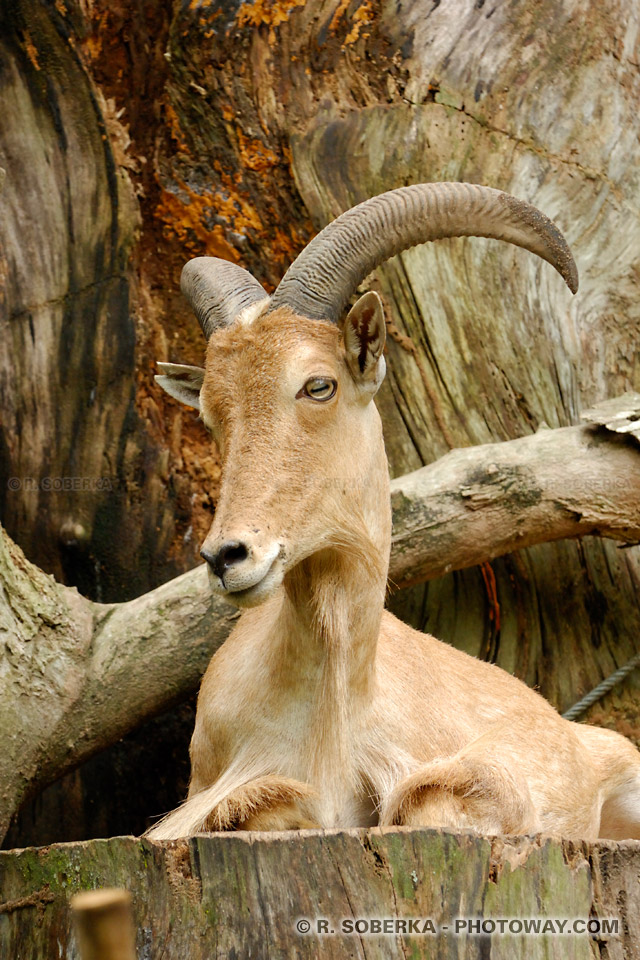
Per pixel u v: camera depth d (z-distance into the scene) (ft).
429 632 34.22
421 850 17.12
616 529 31.24
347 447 21.26
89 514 34.78
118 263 35.99
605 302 37.81
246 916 16.89
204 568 30.17
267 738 22.39
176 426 35.73
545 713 26.63
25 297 35.58
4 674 27.14
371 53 37.70
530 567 34.50
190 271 23.79
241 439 20.10
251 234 36.47
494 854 17.29
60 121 36.04
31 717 27.43
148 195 36.37
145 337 36.01
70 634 28.60
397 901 16.83
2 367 35.19
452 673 25.76
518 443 31.63
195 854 17.43
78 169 36.06
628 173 39.06
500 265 36.76
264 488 19.60
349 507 21.15
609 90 39.40
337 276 21.50
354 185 36.42
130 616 29.37
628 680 33.73
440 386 35.86
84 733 28.30
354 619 21.77
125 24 36.14
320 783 21.48
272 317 21.02
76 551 34.53
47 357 35.40
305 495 20.07
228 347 20.93
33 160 35.96
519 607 34.32
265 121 36.52
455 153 37.45
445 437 35.55
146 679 28.76
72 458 35.09
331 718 21.50
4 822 26.81
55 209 35.99
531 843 17.43
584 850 17.65
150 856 17.53
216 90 36.32
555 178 38.34
